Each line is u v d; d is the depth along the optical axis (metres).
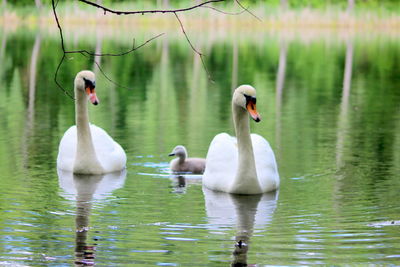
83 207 12.53
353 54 44.97
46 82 30.72
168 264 9.60
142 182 14.71
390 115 22.81
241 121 13.68
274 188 13.91
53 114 22.33
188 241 10.59
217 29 64.88
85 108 15.48
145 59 42.06
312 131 19.89
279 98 26.77
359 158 16.52
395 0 68.44
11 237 10.72
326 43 52.38
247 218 11.88
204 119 21.81
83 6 67.06
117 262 9.69
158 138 18.91
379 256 9.93
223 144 14.63
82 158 15.31
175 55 44.41
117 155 15.82
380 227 11.28
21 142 18.08
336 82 32.16
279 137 18.97
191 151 17.34
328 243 10.48
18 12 68.38
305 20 66.62
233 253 10.05
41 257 9.85
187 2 67.75
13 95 26.50
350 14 66.56
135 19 66.88
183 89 29.30
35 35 54.62
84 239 10.63
